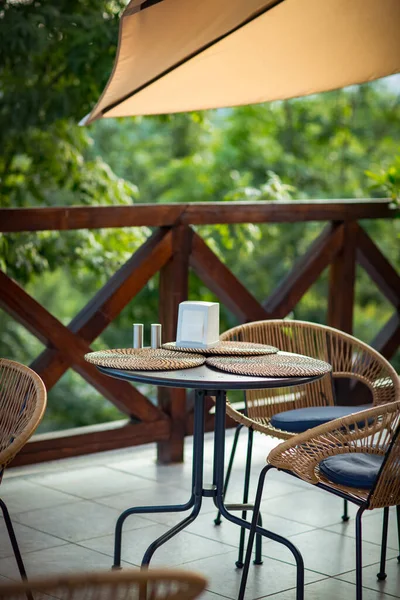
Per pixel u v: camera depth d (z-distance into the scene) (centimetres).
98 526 402
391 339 611
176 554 373
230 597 334
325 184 1397
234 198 819
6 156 842
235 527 407
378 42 469
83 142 860
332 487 305
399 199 584
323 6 425
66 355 470
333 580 352
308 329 427
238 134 1363
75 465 494
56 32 776
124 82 424
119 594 176
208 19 394
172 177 1320
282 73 480
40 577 170
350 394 592
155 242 496
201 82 463
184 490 458
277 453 305
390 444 286
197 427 340
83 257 781
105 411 1186
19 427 298
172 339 505
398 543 379
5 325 1170
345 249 574
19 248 728
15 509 421
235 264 1273
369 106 1450
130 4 365
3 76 816
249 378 310
